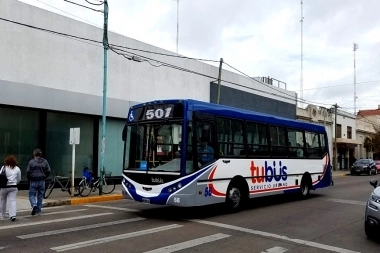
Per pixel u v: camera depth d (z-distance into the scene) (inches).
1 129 639.8
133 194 429.4
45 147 696.4
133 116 454.9
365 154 2233.0
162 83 922.7
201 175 416.8
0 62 619.5
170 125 418.6
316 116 1692.9
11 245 293.4
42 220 406.9
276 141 559.8
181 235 336.8
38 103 664.4
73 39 730.8
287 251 292.8
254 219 423.5
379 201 319.3
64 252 274.5
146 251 281.1
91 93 759.7
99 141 787.4
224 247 298.4
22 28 650.2
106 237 323.6
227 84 1147.9
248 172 492.1
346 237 342.3
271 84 1423.5
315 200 602.5
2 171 403.9
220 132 454.9
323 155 689.0
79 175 755.4
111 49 736.3
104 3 645.3
